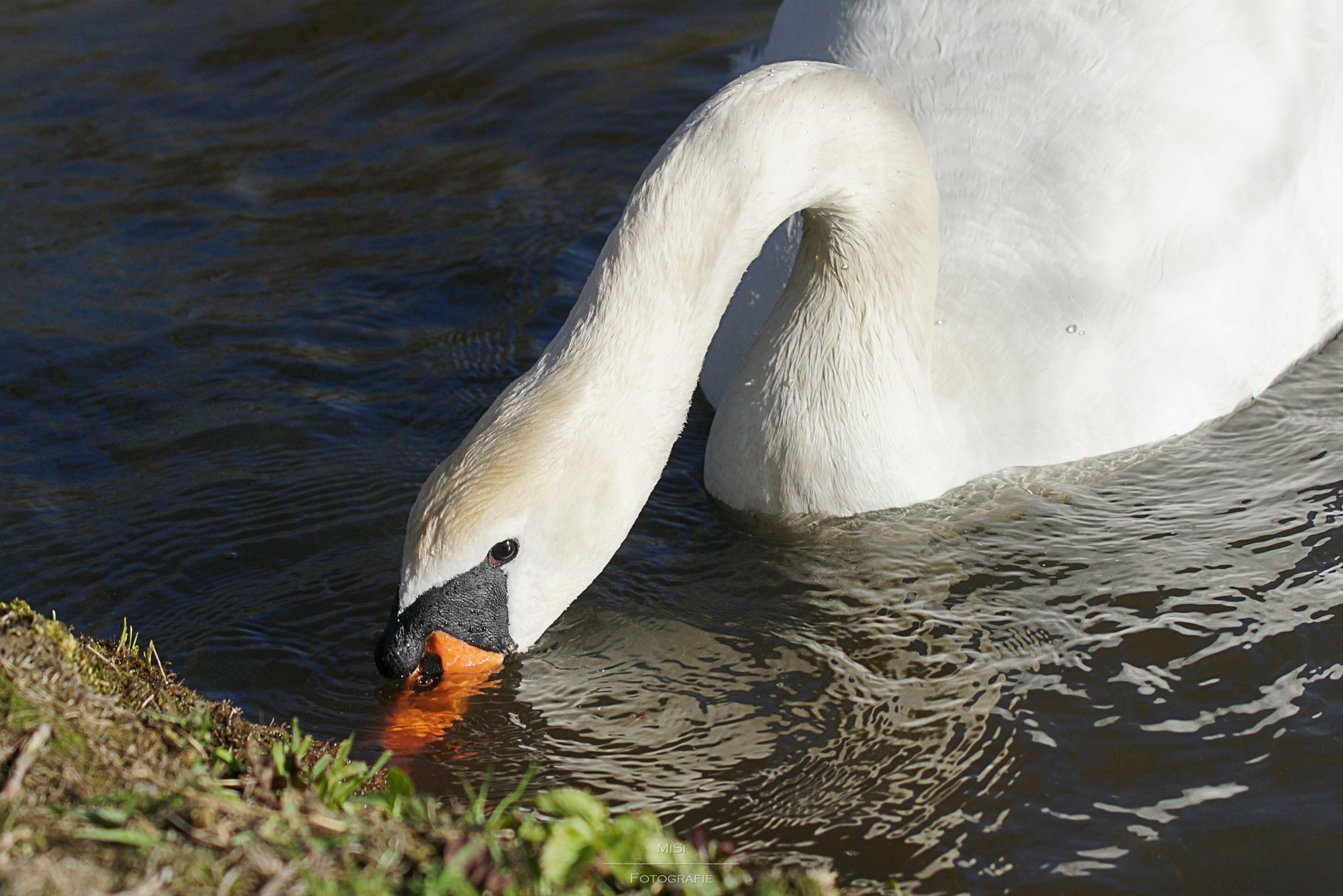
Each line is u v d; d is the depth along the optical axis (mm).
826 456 6633
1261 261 7539
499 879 3674
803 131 5711
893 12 8094
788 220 7727
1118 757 5281
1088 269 7242
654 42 11992
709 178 5387
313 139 10938
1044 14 7836
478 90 11492
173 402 7910
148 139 10961
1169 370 7266
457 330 8664
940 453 6785
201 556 6660
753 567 6559
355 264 9367
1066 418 7051
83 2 13078
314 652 6008
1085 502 6895
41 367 8219
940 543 6633
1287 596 6117
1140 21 7730
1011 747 5359
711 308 5520
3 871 3439
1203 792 5090
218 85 11703
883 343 6488
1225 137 7547
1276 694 5555
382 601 6336
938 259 6473
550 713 5633
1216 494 6906
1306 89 7750
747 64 10219
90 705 4238
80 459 7430
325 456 7453
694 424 7848
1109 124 7523
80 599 6355
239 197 10203
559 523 5332
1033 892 4691
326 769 4348
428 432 7672
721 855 4703
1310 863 4777
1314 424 7418
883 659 5910
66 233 9742
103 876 3504
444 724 5512
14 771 3791
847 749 5395
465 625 5383
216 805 3807
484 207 10000
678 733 5527
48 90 11656
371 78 11688
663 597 6371
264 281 9180
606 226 9758
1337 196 8016
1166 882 4719
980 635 6012
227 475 7273
